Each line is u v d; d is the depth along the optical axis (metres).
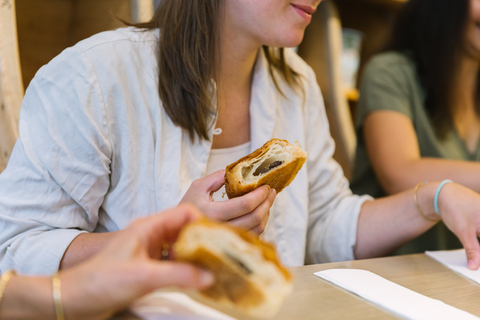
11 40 0.78
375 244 0.89
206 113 0.79
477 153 1.30
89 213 0.74
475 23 1.25
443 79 1.27
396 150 1.19
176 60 0.78
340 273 0.63
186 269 0.37
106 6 0.95
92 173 0.72
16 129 0.79
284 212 0.89
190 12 0.77
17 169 0.71
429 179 1.09
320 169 0.98
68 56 0.74
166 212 0.43
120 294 0.39
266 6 0.76
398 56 1.34
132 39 0.79
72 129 0.71
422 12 1.31
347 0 2.09
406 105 1.27
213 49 0.79
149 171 0.77
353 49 2.09
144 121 0.77
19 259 0.65
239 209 0.60
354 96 2.07
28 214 0.69
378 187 1.31
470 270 0.71
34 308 0.43
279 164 0.62
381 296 0.56
